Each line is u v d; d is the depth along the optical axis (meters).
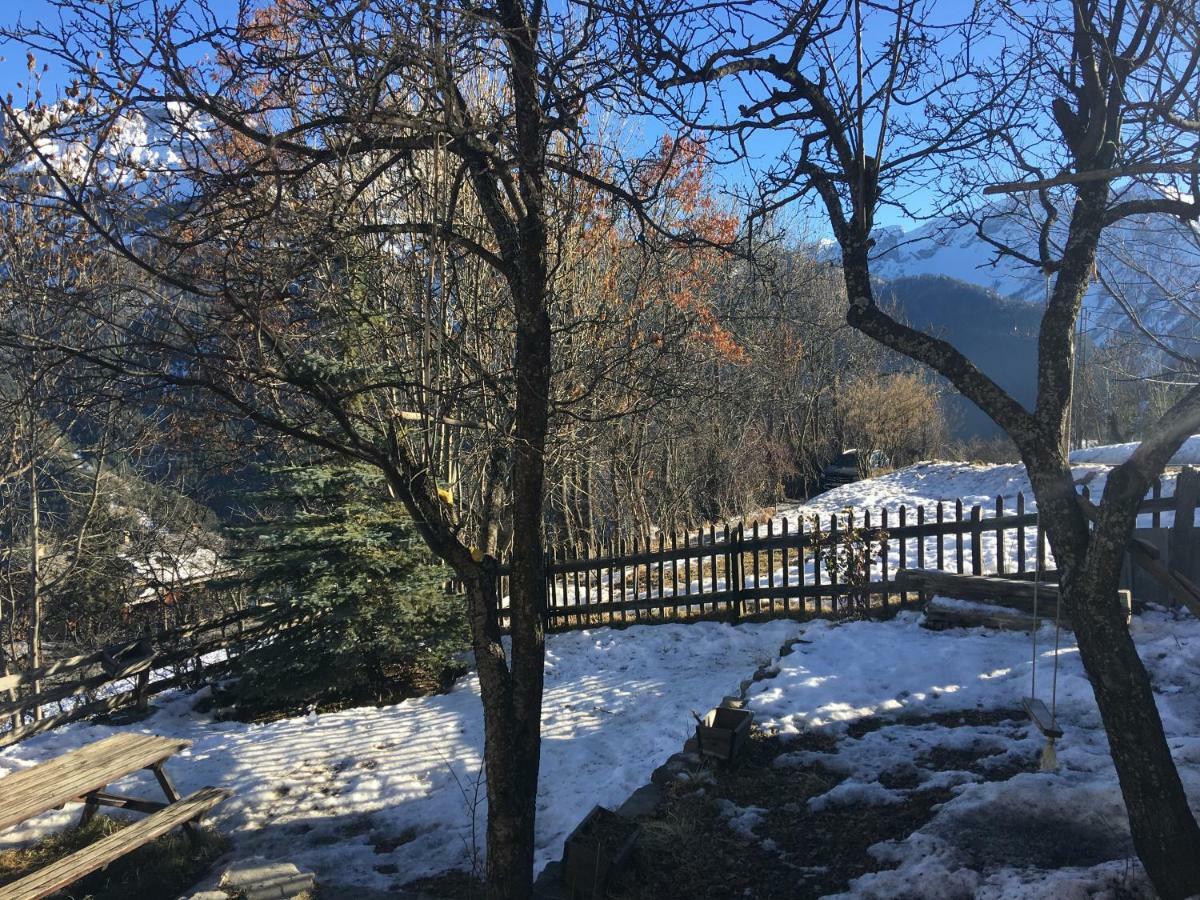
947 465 23.47
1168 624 6.97
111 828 5.94
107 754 5.59
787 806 4.85
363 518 8.76
